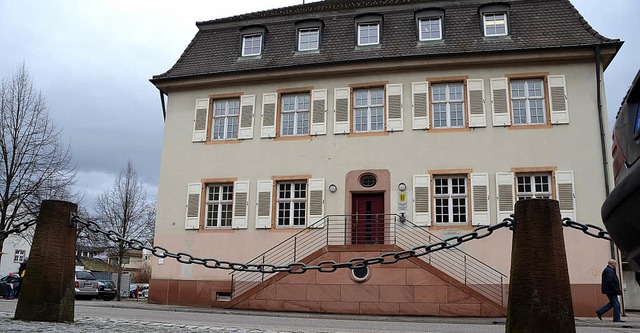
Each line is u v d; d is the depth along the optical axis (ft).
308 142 71.87
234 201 72.79
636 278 10.96
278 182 72.38
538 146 65.72
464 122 68.28
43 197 84.38
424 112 68.95
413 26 73.97
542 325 16.97
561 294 17.17
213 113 77.36
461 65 69.05
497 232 64.34
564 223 20.43
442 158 67.46
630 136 10.59
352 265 22.30
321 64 71.67
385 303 57.52
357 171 69.41
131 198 110.42
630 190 9.52
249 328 31.60
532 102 67.77
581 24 69.05
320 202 69.67
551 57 66.59
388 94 70.44
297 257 69.05
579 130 65.36
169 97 78.95
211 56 79.56
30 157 83.46
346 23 77.10
